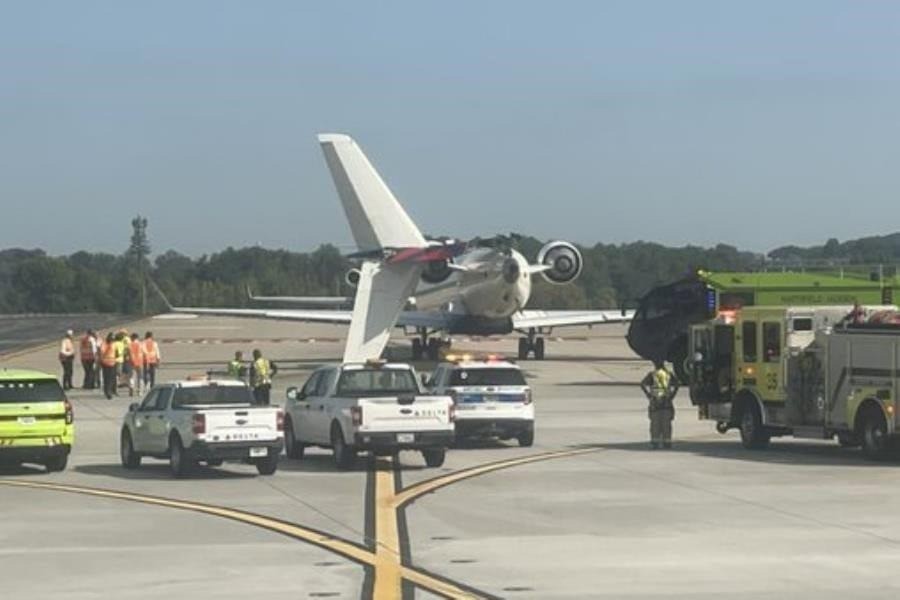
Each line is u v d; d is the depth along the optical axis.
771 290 45.31
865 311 28.27
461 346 83.06
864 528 18.09
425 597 13.48
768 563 15.33
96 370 52.38
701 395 30.97
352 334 52.44
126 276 193.88
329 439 26.91
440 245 53.53
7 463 27.30
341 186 60.47
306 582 14.39
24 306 192.00
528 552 16.28
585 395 46.88
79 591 13.95
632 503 20.95
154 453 26.09
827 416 27.86
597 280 194.75
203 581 14.49
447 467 26.73
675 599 13.22
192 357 70.94
